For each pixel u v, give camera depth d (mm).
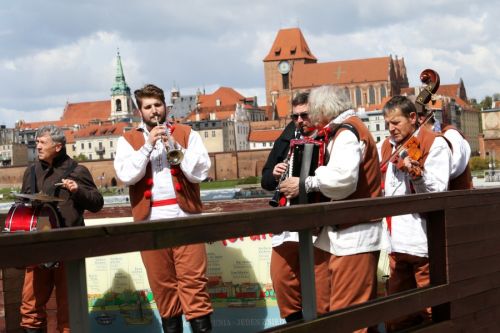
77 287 3229
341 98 5379
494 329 5777
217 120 172375
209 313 6121
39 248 2945
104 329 7406
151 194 6168
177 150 5977
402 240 5891
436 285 5230
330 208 4312
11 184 139250
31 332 6504
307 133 5734
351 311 4418
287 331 3990
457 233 5344
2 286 6562
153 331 7289
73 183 6355
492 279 5742
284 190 5289
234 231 3707
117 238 3207
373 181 5285
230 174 137250
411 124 6070
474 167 99250
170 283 6207
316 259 5551
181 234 3453
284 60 199625
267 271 7051
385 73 182125
